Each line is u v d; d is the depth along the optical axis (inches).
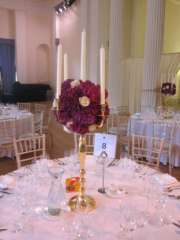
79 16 417.4
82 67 55.7
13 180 66.9
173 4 419.2
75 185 65.1
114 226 48.2
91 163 83.4
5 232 45.8
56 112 54.3
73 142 205.2
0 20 493.0
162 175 70.9
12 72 524.1
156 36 265.7
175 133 145.4
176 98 483.2
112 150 62.6
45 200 58.5
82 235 40.4
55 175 49.9
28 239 44.0
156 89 279.3
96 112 51.3
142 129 159.5
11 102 474.9
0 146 143.7
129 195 61.1
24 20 503.8
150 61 274.1
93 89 51.4
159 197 50.2
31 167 69.4
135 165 73.9
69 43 466.6
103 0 413.7
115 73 351.3
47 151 179.3
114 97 357.7
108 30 425.7
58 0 476.7
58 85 50.3
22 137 160.4
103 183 63.9
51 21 524.1
